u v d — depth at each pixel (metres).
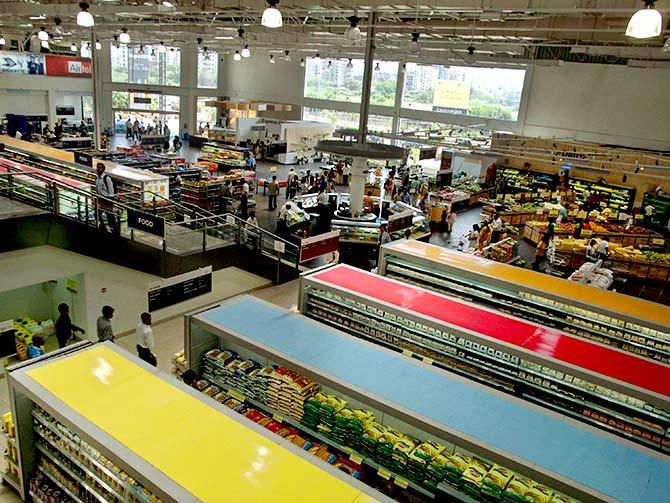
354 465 5.00
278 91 33.25
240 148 25.05
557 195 21.31
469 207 22.55
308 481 3.59
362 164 14.54
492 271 7.98
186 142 33.78
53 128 28.98
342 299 7.06
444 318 6.34
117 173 12.79
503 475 4.21
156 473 3.58
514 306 7.60
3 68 26.36
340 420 4.98
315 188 19.88
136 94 35.16
